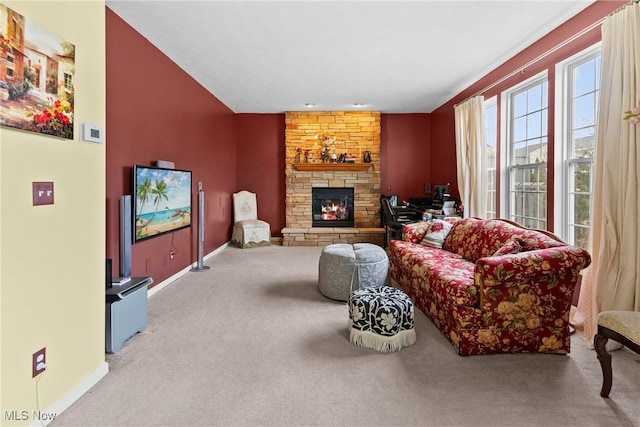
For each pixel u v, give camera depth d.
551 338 2.29
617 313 1.81
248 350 2.37
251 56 3.87
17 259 1.47
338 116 6.66
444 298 2.45
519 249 2.51
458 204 5.35
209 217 5.40
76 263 1.82
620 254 2.33
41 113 1.55
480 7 2.84
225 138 6.18
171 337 2.57
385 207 6.07
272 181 6.89
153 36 3.37
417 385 1.95
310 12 2.91
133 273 3.25
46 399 1.63
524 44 3.55
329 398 1.83
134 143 3.24
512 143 4.07
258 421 1.65
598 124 2.50
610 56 2.41
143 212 3.18
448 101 5.84
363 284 3.40
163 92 3.78
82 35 1.83
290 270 4.62
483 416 1.68
